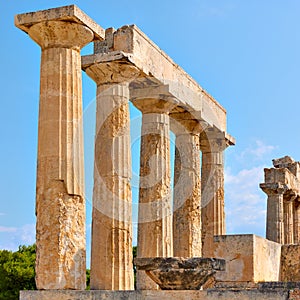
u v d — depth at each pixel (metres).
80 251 24.98
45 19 25.38
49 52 25.72
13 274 70.25
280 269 33.59
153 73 32.22
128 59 29.72
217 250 29.25
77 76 25.88
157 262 23.41
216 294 21.91
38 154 25.36
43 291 23.95
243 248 28.86
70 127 25.31
